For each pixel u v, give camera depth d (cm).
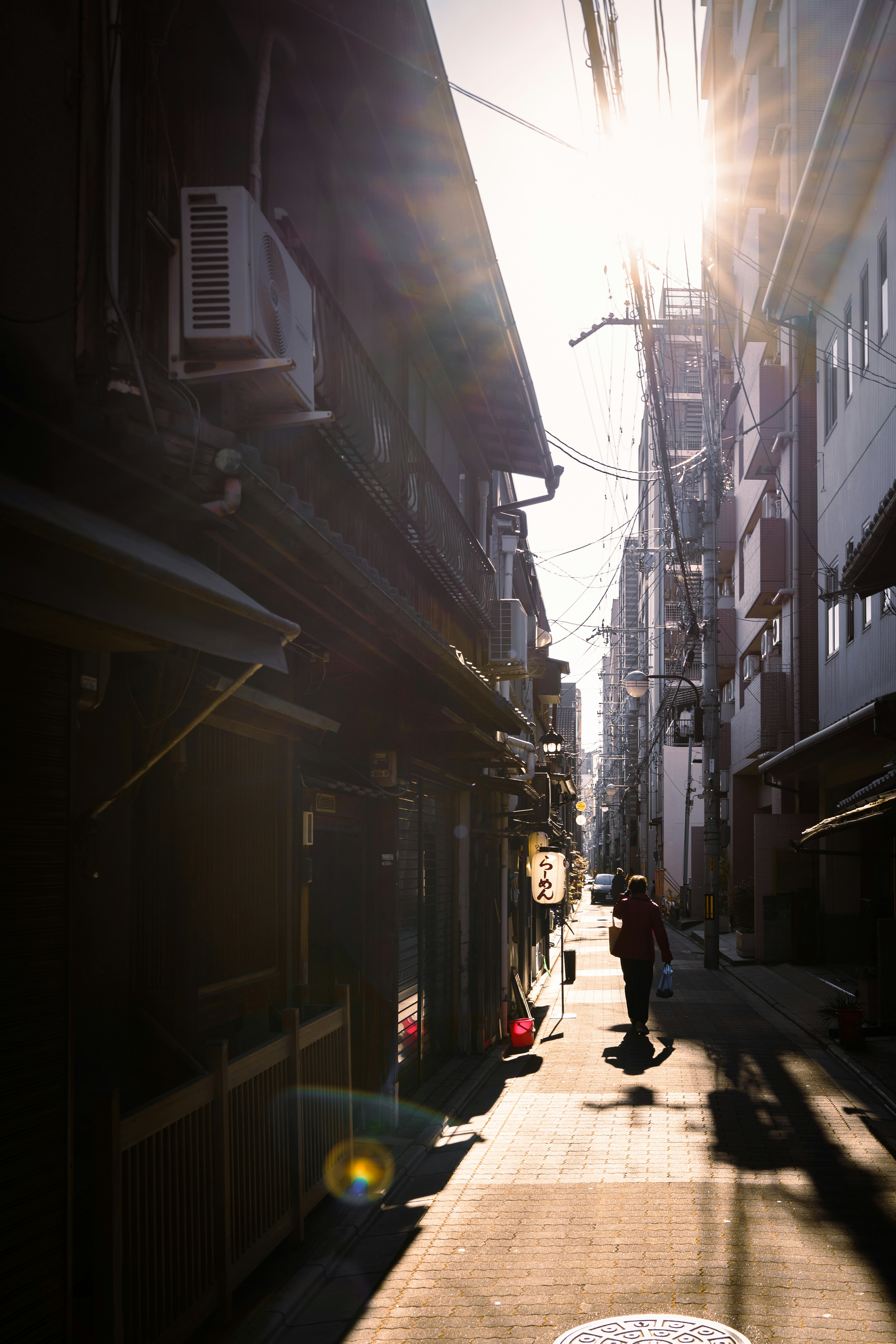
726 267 2956
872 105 1488
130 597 364
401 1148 845
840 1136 855
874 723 1295
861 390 1777
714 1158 795
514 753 1277
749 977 2183
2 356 371
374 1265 591
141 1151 421
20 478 354
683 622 3459
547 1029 1523
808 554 2433
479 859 1423
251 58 621
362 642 731
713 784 2503
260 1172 549
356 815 923
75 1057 451
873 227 1670
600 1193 716
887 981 1377
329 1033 681
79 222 409
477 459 1541
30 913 366
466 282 1055
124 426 397
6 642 363
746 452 3081
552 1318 506
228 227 470
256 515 478
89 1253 436
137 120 457
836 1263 568
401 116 815
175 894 515
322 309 673
